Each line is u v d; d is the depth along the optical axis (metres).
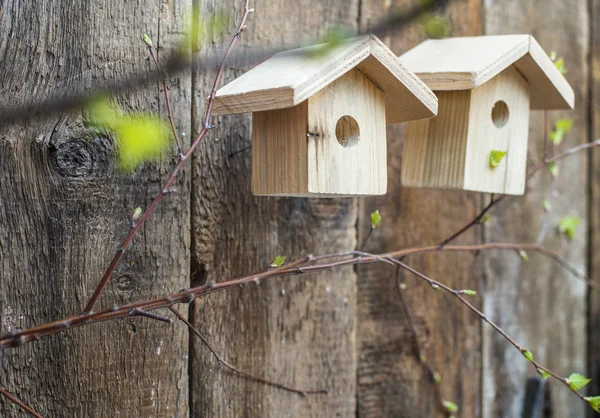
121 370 1.40
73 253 1.35
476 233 1.92
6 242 1.30
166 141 1.45
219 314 1.52
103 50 1.40
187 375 1.48
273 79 1.24
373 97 1.35
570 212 2.12
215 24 1.52
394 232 1.78
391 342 1.78
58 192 1.34
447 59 1.49
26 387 1.31
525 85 1.59
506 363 1.98
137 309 1.17
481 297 1.93
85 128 1.36
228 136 1.53
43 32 1.35
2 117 1.27
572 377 1.45
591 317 2.16
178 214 1.46
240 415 1.54
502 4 1.97
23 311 1.31
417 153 1.56
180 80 1.47
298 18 1.63
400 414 1.79
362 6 1.73
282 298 1.60
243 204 1.55
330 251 1.67
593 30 2.17
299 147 1.28
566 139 2.11
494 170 1.54
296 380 1.62
